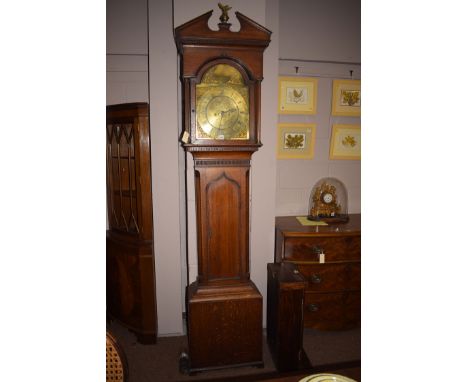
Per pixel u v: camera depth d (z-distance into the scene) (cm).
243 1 189
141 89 224
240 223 173
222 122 164
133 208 211
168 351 205
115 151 216
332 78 240
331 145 246
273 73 207
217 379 178
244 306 175
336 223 228
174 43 197
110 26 217
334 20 235
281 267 197
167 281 215
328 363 195
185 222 230
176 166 205
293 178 247
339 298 214
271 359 196
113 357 95
